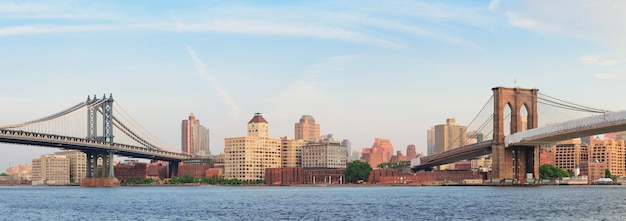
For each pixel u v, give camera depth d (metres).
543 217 119.38
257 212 140.88
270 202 181.00
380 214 132.50
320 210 145.25
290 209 149.50
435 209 144.25
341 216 128.88
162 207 161.12
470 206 151.50
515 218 118.44
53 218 130.38
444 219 119.88
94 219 127.44
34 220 126.31
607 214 124.12
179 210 149.50
